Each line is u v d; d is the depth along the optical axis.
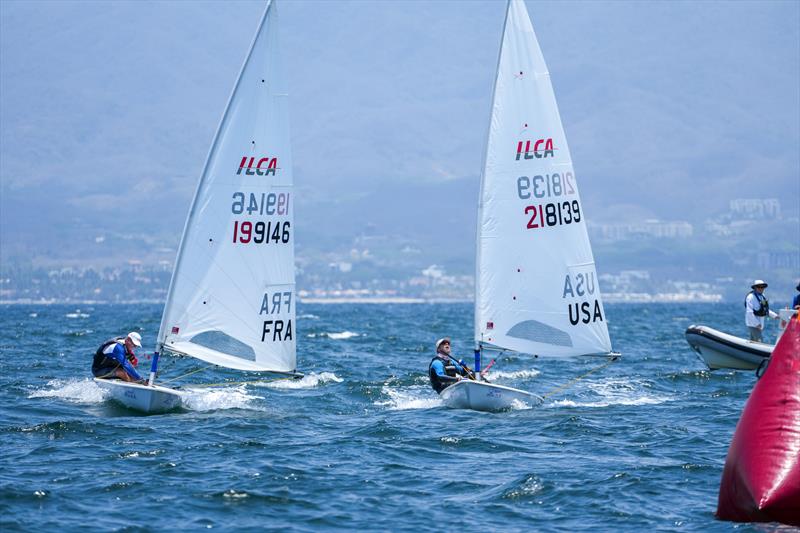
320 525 49.41
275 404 88.06
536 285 85.19
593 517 50.81
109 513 50.38
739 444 49.19
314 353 150.25
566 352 85.38
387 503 53.25
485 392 84.75
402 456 64.62
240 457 63.31
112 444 66.69
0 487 53.91
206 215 81.31
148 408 80.12
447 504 53.12
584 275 85.69
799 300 98.25
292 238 83.94
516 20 84.94
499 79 85.06
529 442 69.62
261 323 82.88
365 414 83.19
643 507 52.44
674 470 60.25
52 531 47.34
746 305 111.44
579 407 88.25
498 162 85.31
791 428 47.88
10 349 150.25
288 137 82.75
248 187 81.94
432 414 83.00
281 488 55.66
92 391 93.00
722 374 113.44
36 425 72.06
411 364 132.62
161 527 48.44
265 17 81.38
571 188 85.31
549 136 84.88
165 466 60.09
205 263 81.38
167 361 125.94
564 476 58.88
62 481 56.16
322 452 65.44
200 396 85.62
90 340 180.00
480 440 69.88
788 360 49.12
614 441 70.00
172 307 81.25
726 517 49.59
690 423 78.25
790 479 46.97
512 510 52.12
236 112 81.44
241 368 82.62
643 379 111.19
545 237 85.12
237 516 50.50
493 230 85.44
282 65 82.06
